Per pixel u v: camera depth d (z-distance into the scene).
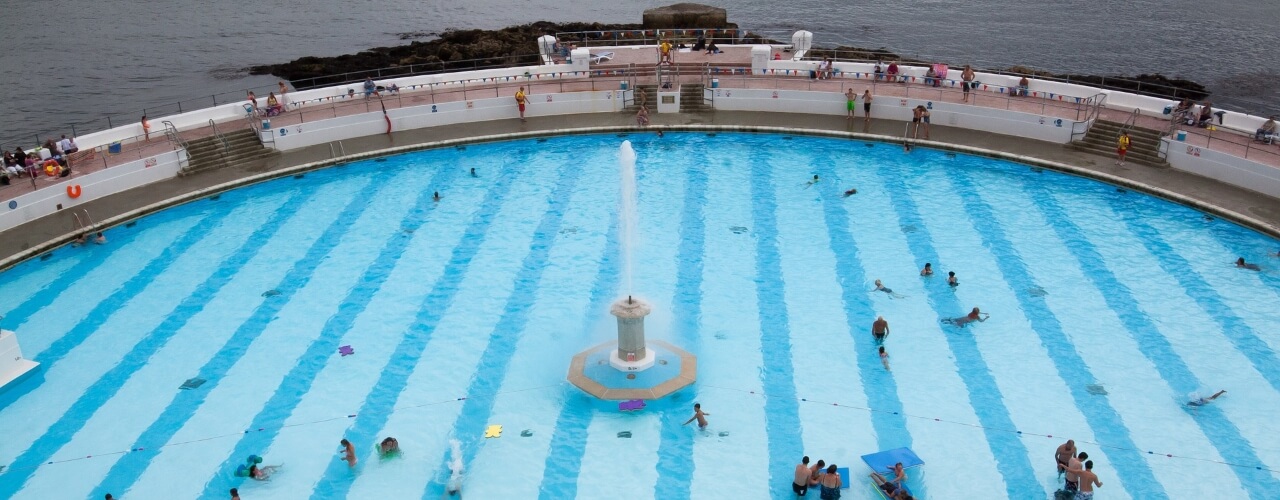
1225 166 24.45
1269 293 19.55
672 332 18.88
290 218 24.89
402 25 61.03
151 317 20.05
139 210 24.95
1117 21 54.47
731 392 16.88
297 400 17.03
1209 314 18.86
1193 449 14.93
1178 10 57.34
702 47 36.69
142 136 28.91
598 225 23.94
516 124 31.30
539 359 18.16
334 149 29.33
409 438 15.89
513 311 19.94
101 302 20.70
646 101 32.34
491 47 45.97
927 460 14.89
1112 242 22.09
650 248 22.59
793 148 29.03
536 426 16.09
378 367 18.02
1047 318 18.97
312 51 53.28
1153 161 25.97
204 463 15.35
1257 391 16.34
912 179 26.28
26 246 22.89
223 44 55.50
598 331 19.06
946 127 29.75
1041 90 30.05
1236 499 13.84
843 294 20.23
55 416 16.72
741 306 19.86
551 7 67.06
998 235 22.70
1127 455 14.84
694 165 27.83
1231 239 21.95
